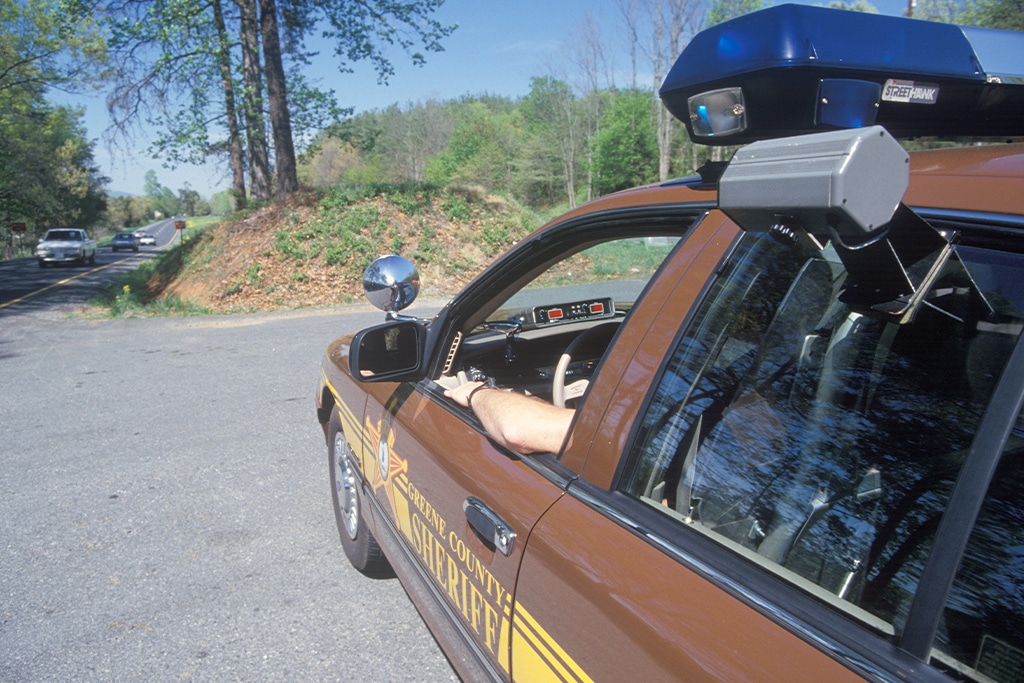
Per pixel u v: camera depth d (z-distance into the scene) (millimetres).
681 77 1550
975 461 1038
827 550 1230
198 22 18922
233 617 3281
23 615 3340
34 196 56938
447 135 103375
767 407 1436
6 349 10812
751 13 1418
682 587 1273
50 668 2949
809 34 1312
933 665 984
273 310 14852
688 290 1536
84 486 4891
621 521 1473
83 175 72188
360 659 2967
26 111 42844
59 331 12508
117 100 19891
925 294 1235
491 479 1870
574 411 1865
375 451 2873
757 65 1346
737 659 1110
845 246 1082
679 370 1511
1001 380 1049
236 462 5258
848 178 967
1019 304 1096
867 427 1286
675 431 1493
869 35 1374
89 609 3373
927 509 1145
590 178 66438
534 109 76250
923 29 1434
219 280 16172
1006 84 1494
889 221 1052
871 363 1321
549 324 2814
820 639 1078
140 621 3266
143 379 8227
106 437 6000
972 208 1176
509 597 1717
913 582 1095
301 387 7496
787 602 1163
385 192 18656
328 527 4152
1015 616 965
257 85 21250
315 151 23375
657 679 1213
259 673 2893
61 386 8039
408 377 2518
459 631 2082
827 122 1369
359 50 21422
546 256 2209
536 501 1678
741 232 1513
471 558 1945
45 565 3801
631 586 1337
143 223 185250
